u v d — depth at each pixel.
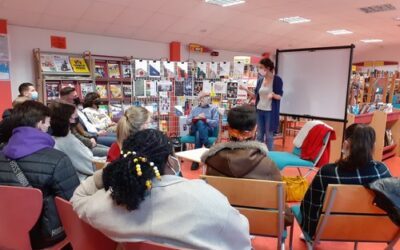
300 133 3.45
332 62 3.98
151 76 5.14
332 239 1.72
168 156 1.03
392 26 8.66
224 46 9.58
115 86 6.64
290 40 10.09
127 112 2.27
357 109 4.90
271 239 2.53
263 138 4.24
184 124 5.24
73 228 1.26
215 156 1.81
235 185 1.70
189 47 8.84
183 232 0.90
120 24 6.71
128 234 0.94
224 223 0.93
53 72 5.80
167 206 0.93
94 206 1.01
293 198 2.68
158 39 7.94
